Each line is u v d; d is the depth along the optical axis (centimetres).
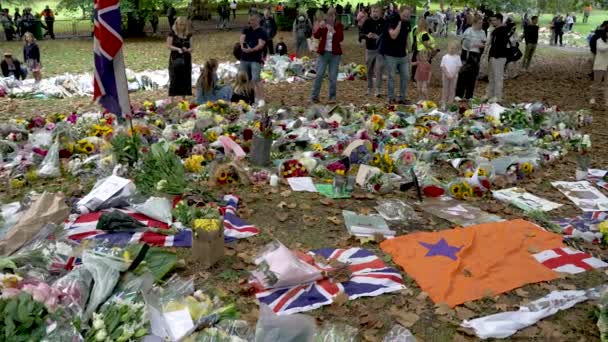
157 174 636
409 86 1421
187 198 596
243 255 492
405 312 425
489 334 401
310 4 2662
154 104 1021
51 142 729
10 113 1039
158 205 556
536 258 520
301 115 1023
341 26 1150
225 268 473
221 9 2995
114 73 667
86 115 884
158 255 458
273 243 502
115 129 800
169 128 825
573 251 534
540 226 596
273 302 426
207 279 455
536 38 1711
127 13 2369
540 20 4156
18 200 599
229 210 580
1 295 356
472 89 1249
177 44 1062
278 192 651
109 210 561
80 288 383
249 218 579
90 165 682
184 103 983
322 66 1158
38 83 1273
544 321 422
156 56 1895
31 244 467
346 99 1233
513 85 1495
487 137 902
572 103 1263
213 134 811
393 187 681
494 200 668
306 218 584
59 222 512
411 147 841
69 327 348
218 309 399
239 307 421
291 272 444
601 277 493
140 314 367
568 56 2228
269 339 349
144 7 2398
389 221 589
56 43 2192
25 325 342
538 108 1051
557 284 478
